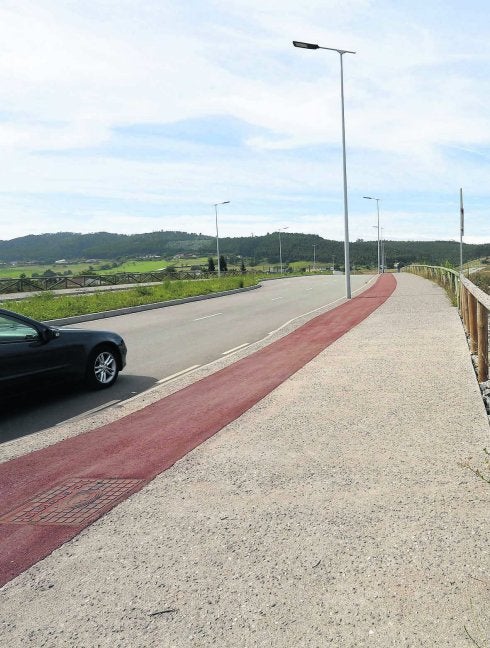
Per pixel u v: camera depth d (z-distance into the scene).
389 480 4.27
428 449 4.89
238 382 8.14
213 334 14.48
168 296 29.16
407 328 12.52
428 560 3.13
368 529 3.52
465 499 3.87
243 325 16.20
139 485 4.48
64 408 7.51
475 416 5.75
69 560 3.37
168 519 3.84
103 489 4.45
